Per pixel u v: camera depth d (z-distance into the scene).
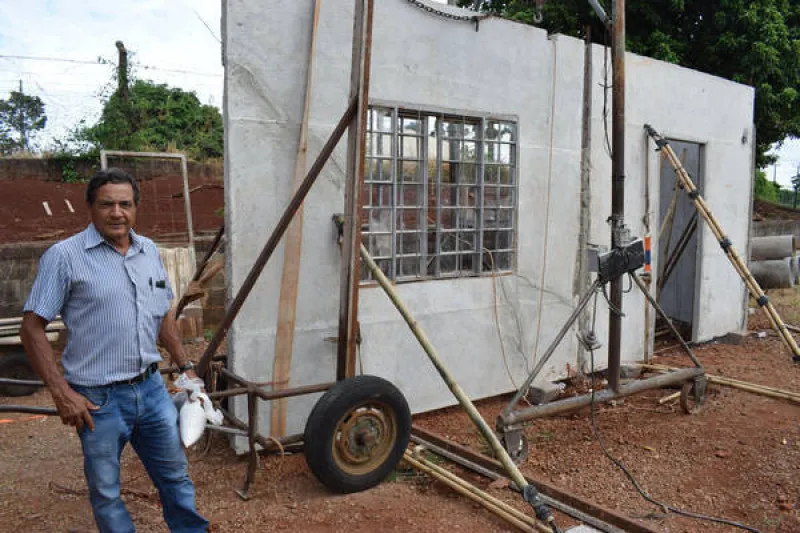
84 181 13.35
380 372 4.89
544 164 5.82
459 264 5.38
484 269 5.54
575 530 3.20
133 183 2.73
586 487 3.93
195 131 18.09
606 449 4.54
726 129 7.84
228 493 3.81
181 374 3.12
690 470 4.17
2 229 9.83
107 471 2.71
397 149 4.86
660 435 4.80
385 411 3.91
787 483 3.95
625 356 6.76
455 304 5.29
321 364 4.57
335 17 4.43
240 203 4.13
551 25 12.46
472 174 5.39
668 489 3.89
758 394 5.76
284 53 4.23
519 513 3.38
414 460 4.11
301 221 4.34
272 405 4.34
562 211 6.00
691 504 3.69
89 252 2.64
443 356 5.25
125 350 2.70
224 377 4.23
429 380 5.18
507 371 5.70
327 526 3.38
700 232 7.63
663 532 3.13
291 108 4.29
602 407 5.48
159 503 3.65
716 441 4.65
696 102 7.32
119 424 2.71
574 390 6.01
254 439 3.72
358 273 4.00
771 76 12.26
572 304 6.15
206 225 11.30
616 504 3.69
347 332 3.98
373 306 4.82
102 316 2.64
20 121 16.53
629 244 4.62
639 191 6.73
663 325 8.24
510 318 5.68
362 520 3.45
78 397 2.58
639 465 4.25
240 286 4.16
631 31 12.80
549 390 5.50
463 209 5.36
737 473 4.12
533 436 4.83
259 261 3.88
